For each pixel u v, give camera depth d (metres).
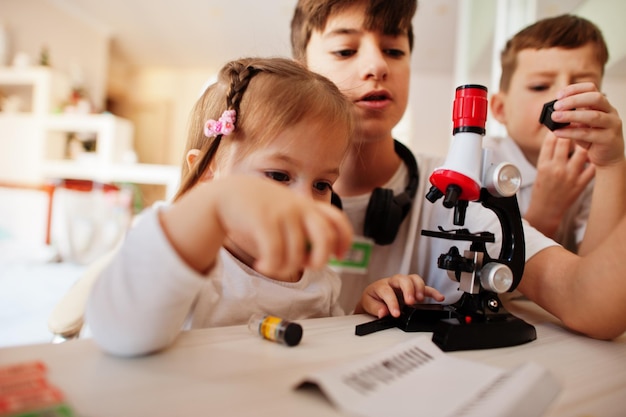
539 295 0.56
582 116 0.55
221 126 0.60
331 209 0.30
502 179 0.44
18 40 4.17
